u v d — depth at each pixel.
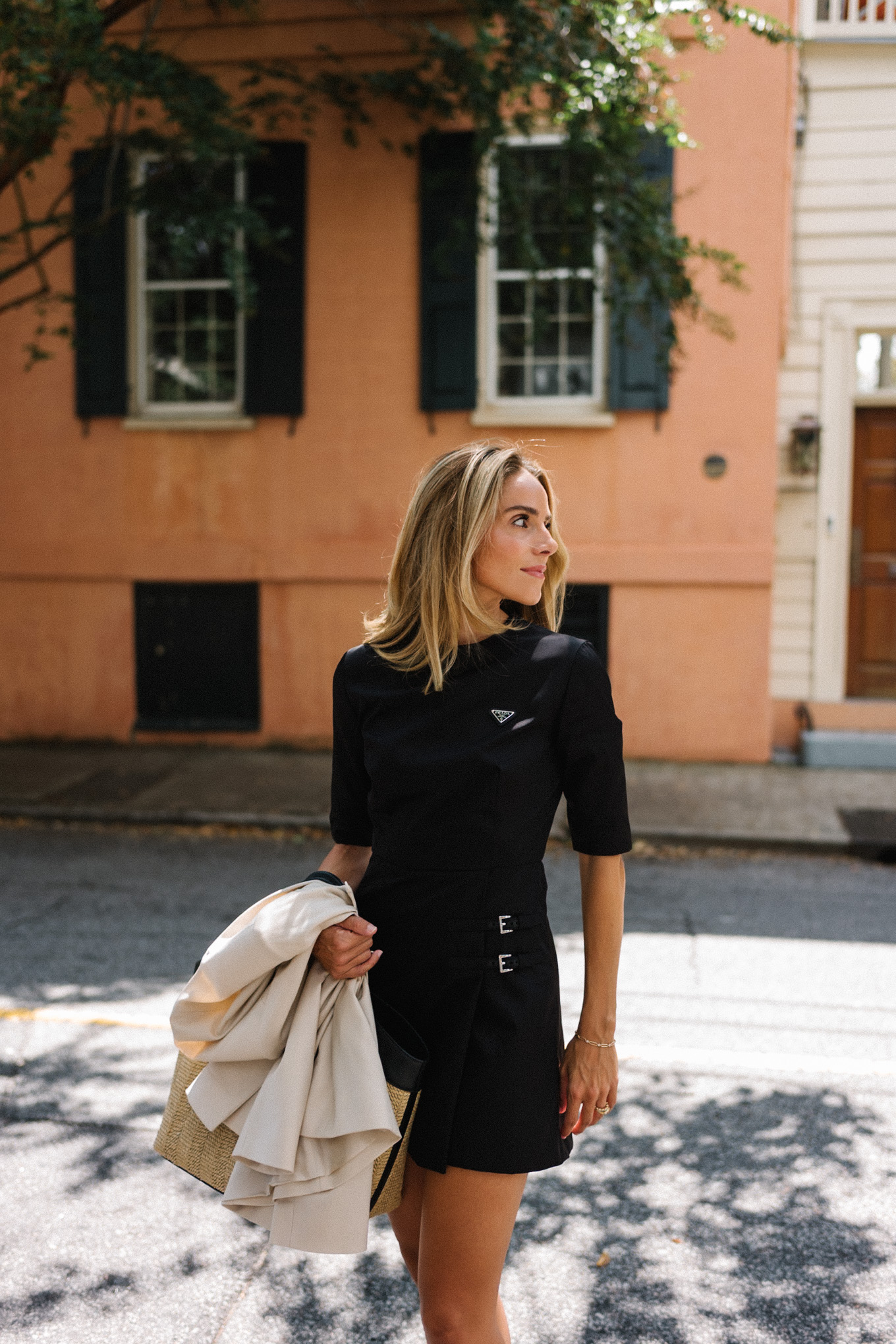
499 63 7.69
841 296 9.34
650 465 9.22
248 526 9.73
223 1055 1.73
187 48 9.45
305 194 9.39
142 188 7.83
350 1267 2.70
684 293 7.64
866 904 5.99
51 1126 3.39
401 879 1.79
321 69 9.32
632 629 9.36
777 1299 2.58
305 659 9.77
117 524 9.90
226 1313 2.52
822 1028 4.20
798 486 9.47
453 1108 1.73
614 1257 2.74
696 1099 3.61
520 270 9.38
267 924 1.72
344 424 9.55
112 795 8.35
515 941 1.76
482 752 1.73
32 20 6.45
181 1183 3.07
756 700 9.27
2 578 10.09
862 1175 3.13
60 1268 2.68
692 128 8.95
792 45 8.52
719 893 6.23
